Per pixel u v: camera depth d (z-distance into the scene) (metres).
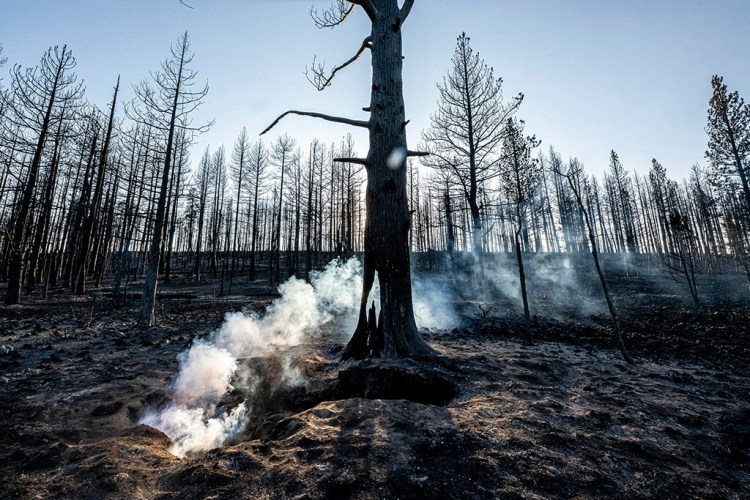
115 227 20.84
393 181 5.47
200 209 30.48
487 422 2.90
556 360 5.45
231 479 2.09
